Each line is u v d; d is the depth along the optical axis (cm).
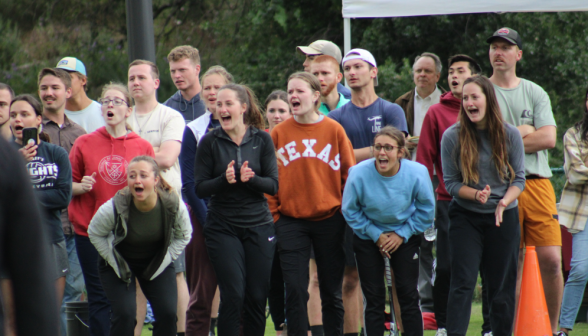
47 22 7125
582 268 2122
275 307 2134
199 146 1761
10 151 624
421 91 2462
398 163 1827
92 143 1972
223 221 1720
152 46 2278
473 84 1756
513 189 1755
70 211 1930
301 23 6169
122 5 7069
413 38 5400
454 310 1747
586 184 2131
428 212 1827
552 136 2016
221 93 1748
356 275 2019
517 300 2133
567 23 5297
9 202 618
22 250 621
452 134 1811
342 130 1941
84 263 1888
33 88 6812
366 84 2145
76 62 2330
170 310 1692
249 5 6662
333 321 1878
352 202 1812
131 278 1703
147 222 1647
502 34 2050
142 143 2003
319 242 1873
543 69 5294
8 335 641
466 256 1762
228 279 1686
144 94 2138
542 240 2033
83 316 1970
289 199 1873
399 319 1905
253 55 6438
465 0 2627
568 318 2141
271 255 1755
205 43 7081
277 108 2194
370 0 2692
